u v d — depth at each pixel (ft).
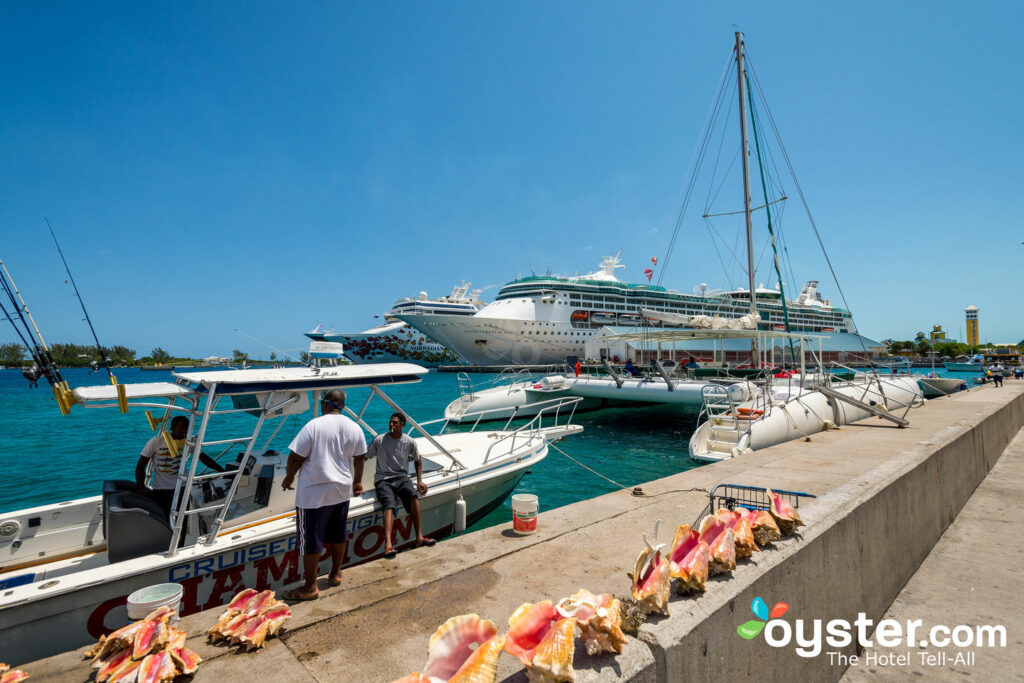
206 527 16.20
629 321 207.00
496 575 10.66
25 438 65.62
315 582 9.70
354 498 17.94
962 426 21.36
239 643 7.77
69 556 15.97
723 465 23.17
